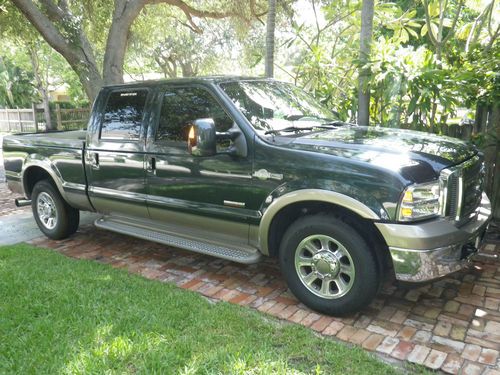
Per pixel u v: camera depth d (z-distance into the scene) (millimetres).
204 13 11602
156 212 4574
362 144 3598
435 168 3293
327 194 3342
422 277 3135
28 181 5965
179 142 4250
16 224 6504
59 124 20875
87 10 10391
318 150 3512
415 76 5320
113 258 5035
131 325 3342
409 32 8625
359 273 3348
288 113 4328
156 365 2848
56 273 4391
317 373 2785
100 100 4977
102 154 4879
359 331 3352
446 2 7195
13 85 30125
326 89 7223
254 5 11438
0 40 12094
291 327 3352
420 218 3160
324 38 9641
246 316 3529
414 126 5758
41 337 3217
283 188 3576
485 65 5562
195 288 4168
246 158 3773
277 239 3930
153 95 4500
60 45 8852
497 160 5711
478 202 3883
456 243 3219
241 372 2770
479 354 3016
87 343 3129
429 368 2881
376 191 3191
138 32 12305
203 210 4117
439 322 3465
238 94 4152
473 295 3893
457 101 5496
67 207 5613
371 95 6375
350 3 7891
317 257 3549
